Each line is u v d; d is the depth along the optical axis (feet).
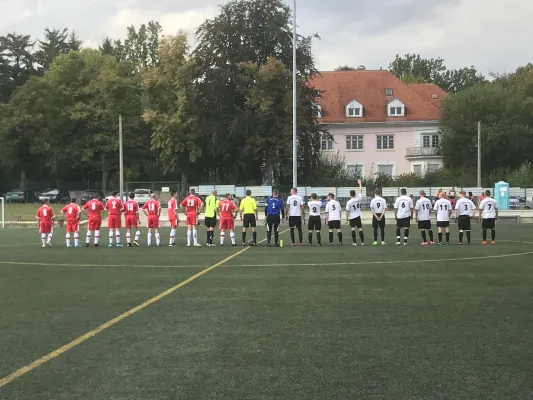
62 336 24.66
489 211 73.82
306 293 35.55
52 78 224.74
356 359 21.03
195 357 21.36
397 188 175.22
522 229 104.68
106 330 25.72
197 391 17.65
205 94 183.32
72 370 19.85
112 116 207.21
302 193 167.32
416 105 246.88
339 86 256.73
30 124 203.41
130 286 38.73
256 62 182.91
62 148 211.20
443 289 36.99
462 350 22.24
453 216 128.77
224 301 32.86
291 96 175.11
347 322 27.22
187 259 56.24
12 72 272.10
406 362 20.63
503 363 20.51
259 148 178.29
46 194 199.72
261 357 21.33
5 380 18.81
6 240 85.71
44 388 18.02
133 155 217.36
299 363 20.54
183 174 192.75
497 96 222.48
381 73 260.42
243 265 50.75
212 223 74.79
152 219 74.79
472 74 378.32
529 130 216.95
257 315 28.89
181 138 184.65
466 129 218.38
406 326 26.35
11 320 27.94
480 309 30.30
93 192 199.41
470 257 56.90
